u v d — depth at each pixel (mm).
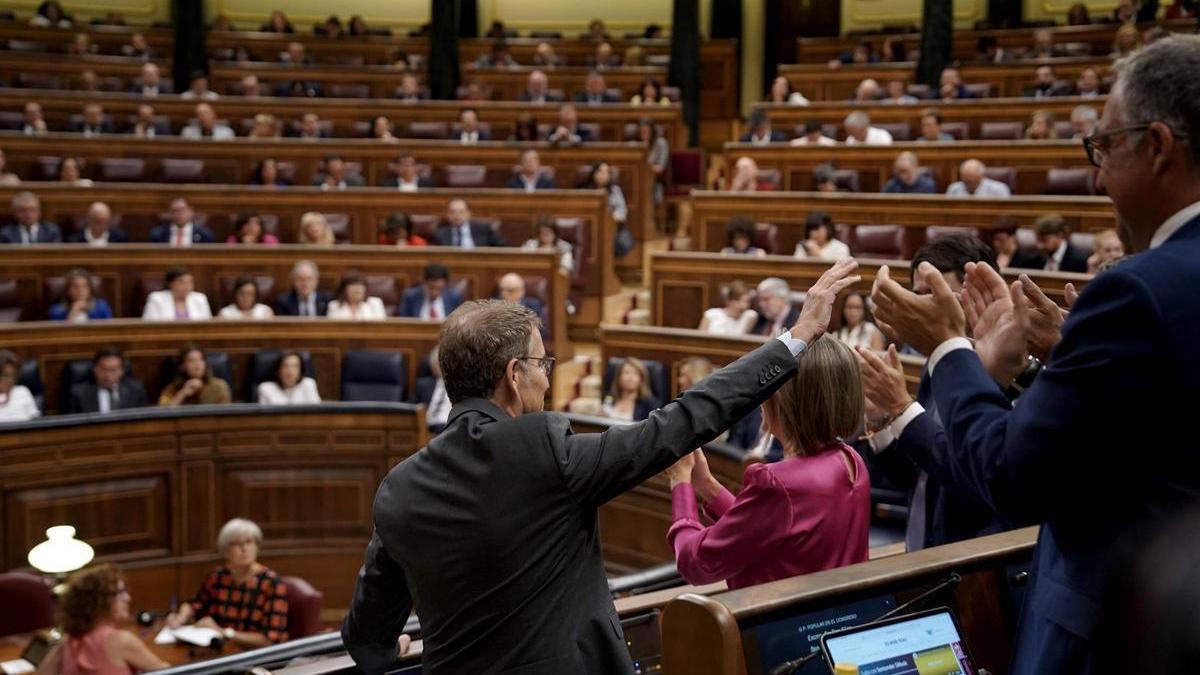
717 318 9180
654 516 7141
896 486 3082
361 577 2232
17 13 19234
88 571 5711
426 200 11734
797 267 9477
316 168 12961
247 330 9469
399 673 2498
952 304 1807
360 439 8094
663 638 1994
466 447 2072
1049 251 8859
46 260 10281
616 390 8516
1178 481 1421
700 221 11180
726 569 2506
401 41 18078
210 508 8008
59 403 9125
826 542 2484
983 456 1585
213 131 13820
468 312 2203
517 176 12305
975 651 2289
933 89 14523
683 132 15445
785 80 14789
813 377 2529
